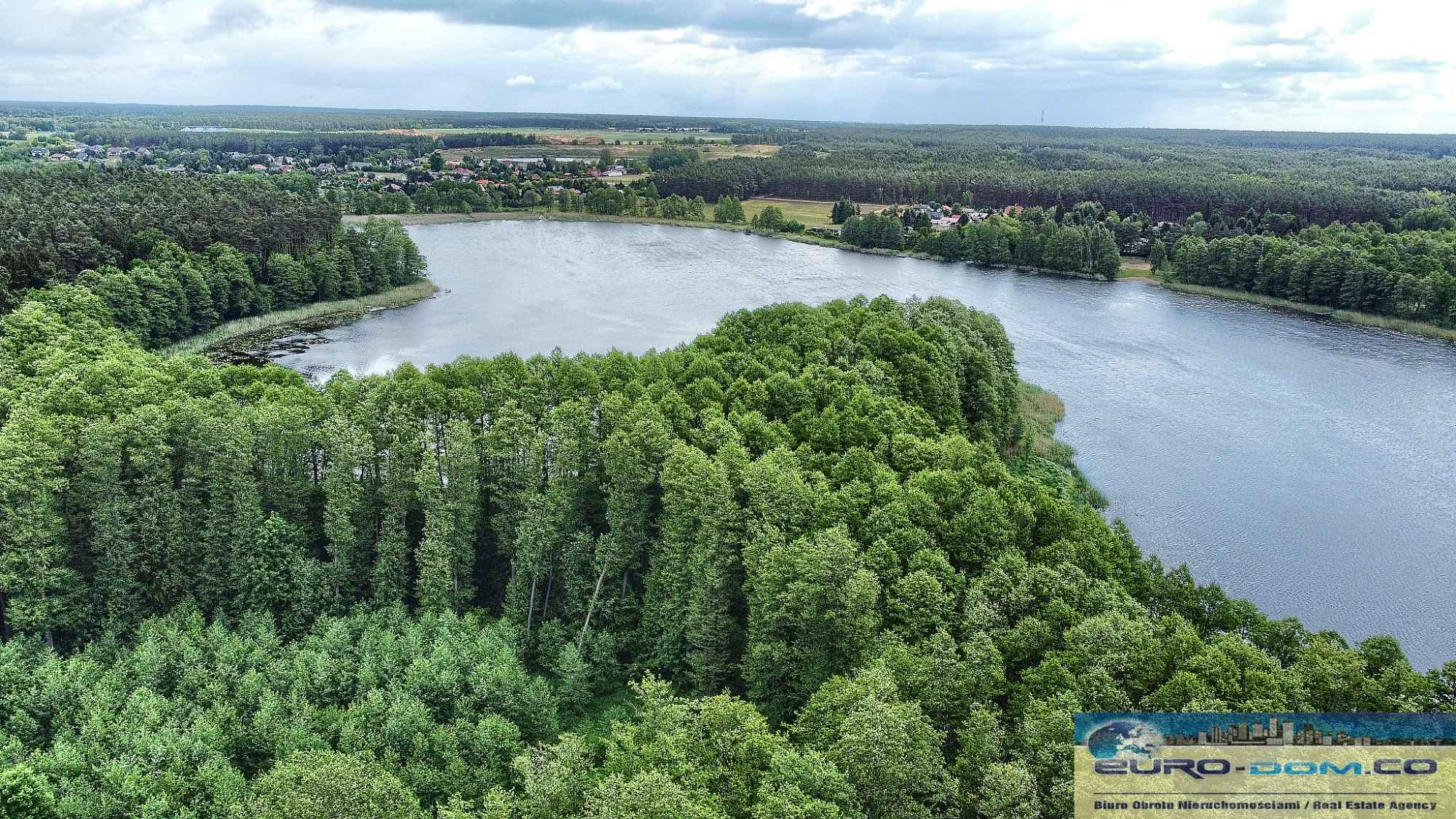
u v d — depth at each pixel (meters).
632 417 90.75
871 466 86.62
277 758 63.22
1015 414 132.38
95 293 164.38
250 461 84.62
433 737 65.81
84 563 86.25
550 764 55.06
